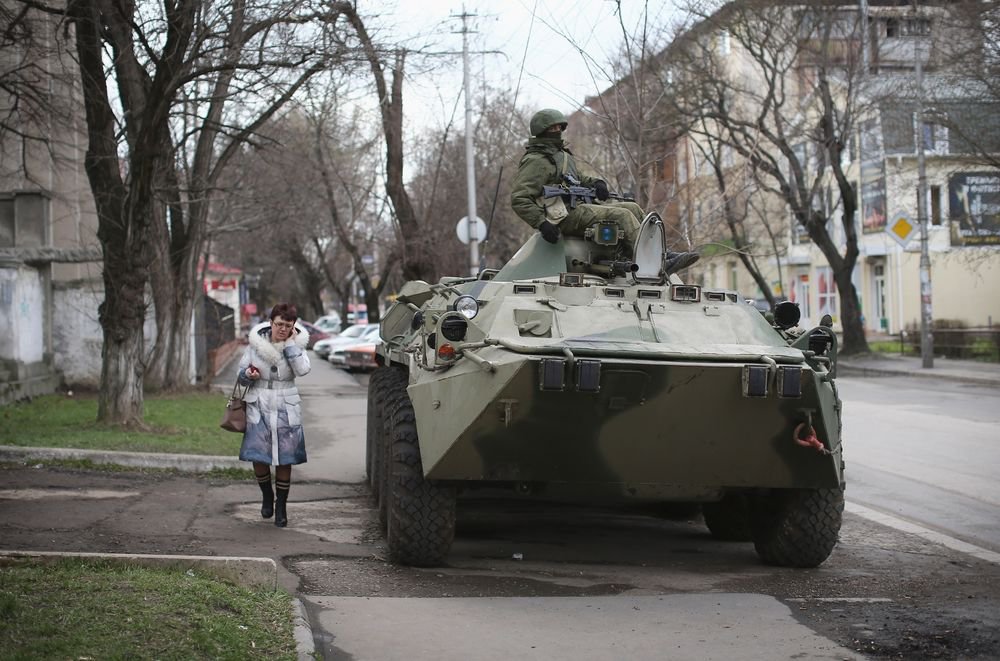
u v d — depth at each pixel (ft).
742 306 26.27
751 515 27.27
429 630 19.61
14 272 61.46
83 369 71.41
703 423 23.03
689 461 23.79
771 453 23.71
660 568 26.09
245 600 19.62
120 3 46.24
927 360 94.79
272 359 29.58
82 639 16.24
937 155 106.11
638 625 20.22
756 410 22.84
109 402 45.88
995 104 79.20
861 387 80.43
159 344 70.59
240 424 29.76
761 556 26.94
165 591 19.20
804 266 158.51
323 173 88.84
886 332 138.92
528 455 23.35
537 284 25.79
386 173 100.22
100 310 46.42
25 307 64.28
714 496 25.16
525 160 30.17
